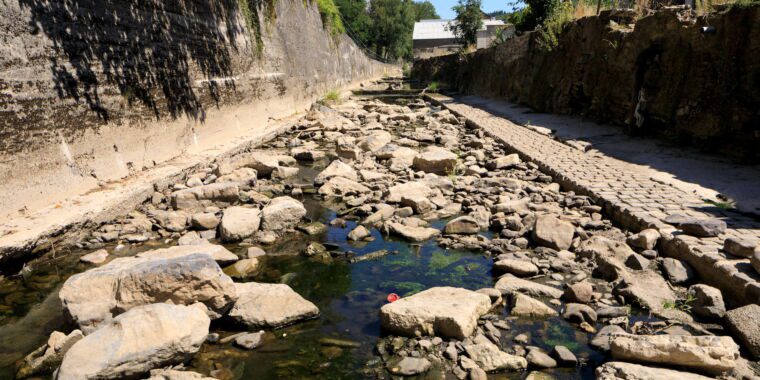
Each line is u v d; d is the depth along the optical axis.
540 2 20.55
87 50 6.98
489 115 17.09
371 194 7.72
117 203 6.45
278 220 6.26
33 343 3.79
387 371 3.38
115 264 4.42
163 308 3.43
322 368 3.43
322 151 11.58
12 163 5.61
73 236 5.70
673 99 9.95
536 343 3.70
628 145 10.26
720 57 8.75
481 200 7.12
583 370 3.36
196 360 3.52
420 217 6.74
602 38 13.37
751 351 3.40
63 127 6.41
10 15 5.69
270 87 15.48
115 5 7.72
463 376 3.28
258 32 14.40
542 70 17.53
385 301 4.42
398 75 62.88
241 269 5.04
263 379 3.32
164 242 5.88
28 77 5.88
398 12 68.25
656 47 10.40
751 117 8.07
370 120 16.86
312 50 22.02
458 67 32.56
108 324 3.34
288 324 4.02
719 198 6.30
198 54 10.56
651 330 3.79
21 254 5.03
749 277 4.02
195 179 8.15
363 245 5.82
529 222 6.17
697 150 9.18
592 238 5.45
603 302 4.23
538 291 4.42
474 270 5.07
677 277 4.53
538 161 9.13
